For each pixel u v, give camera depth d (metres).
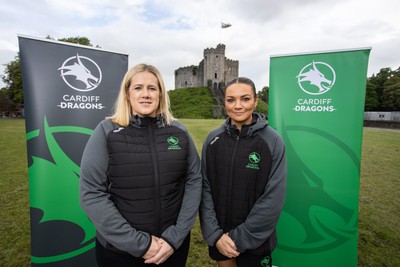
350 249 2.75
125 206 1.58
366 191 5.61
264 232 1.88
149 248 1.52
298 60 2.70
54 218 2.59
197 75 55.59
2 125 19.12
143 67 1.73
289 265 2.99
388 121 25.70
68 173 2.60
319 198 2.79
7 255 3.13
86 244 2.78
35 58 2.36
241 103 1.94
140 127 1.71
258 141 1.97
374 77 41.72
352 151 2.62
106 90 2.71
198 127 17.62
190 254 3.28
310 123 2.73
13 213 4.23
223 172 2.03
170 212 1.68
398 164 8.00
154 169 1.61
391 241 3.59
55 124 2.49
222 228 2.05
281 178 1.89
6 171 6.66
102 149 1.60
